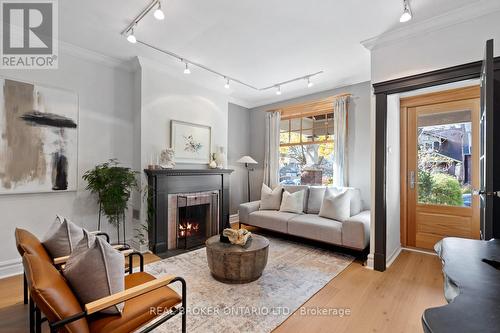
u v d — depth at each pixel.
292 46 3.03
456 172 3.27
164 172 3.48
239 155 5.46
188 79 4.01
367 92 3.99
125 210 3.51
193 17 2.46
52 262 1.66
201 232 4.21
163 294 1.53
